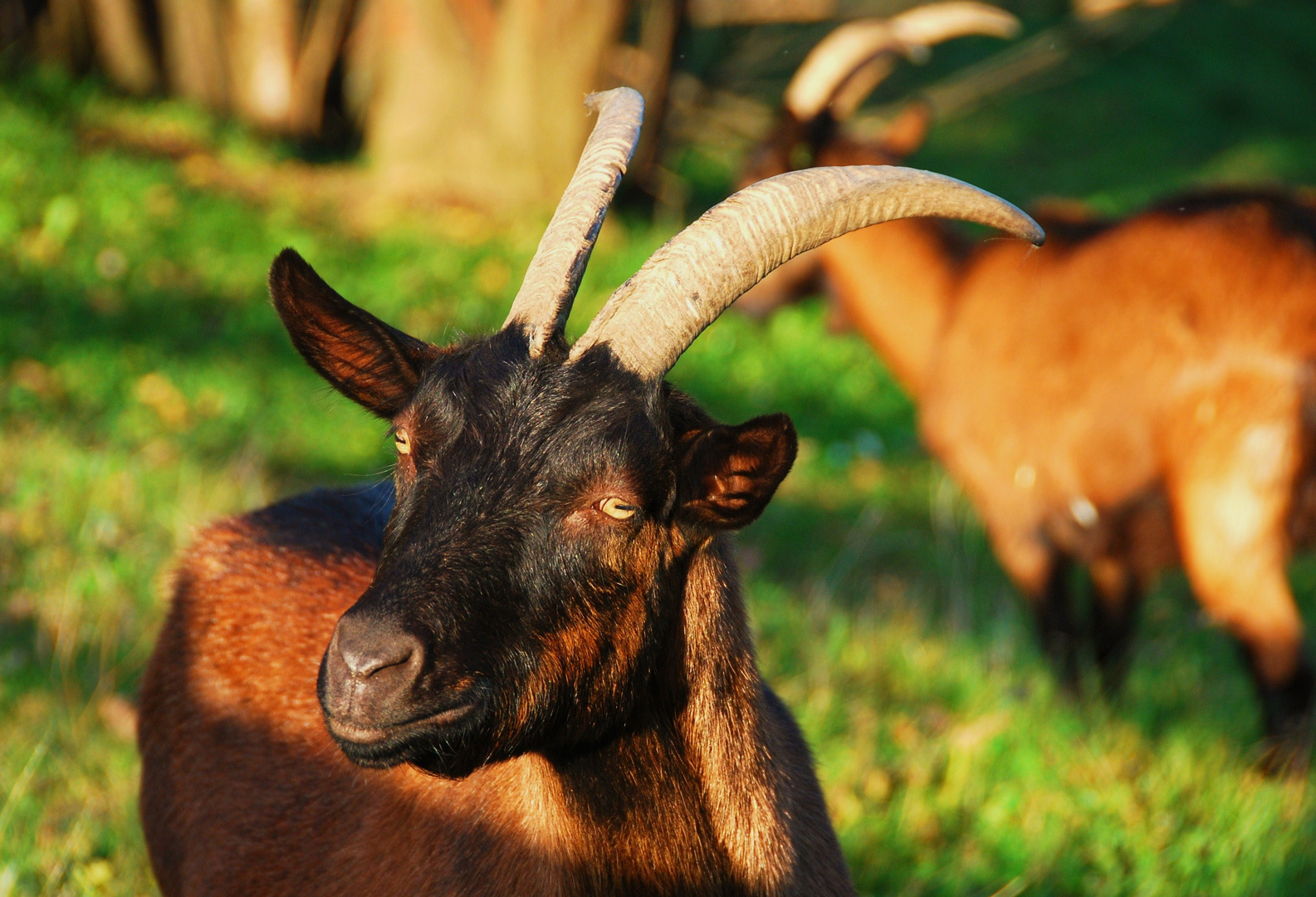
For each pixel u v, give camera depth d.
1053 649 12.88
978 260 13.62
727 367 23.44
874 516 17.56
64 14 31.62
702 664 5.99
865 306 14.70
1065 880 9.33
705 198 36.97
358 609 5.09
